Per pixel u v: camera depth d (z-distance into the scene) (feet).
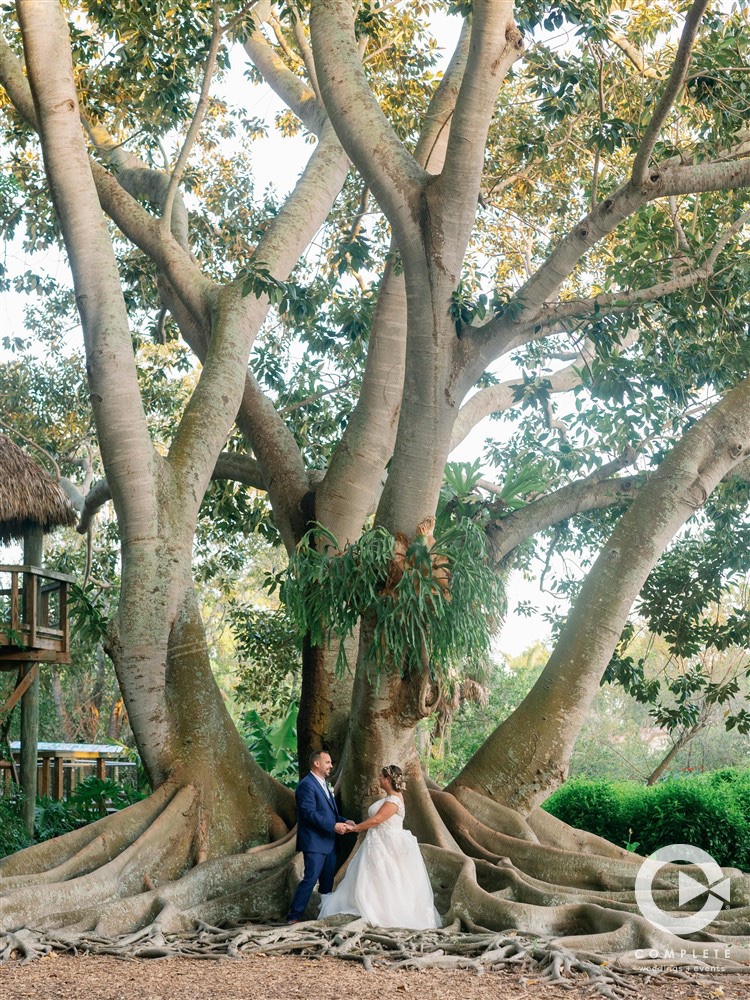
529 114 49.08
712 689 53.31
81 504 60.23
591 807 48.08
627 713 130.00
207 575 64.28
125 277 54.75
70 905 29.40
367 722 32.94
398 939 26.16
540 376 54.03
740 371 43.14
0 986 21.13
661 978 23.82
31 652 45.34
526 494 49.47
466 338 32.65
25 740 47.93
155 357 65.16
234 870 32.30
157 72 44.62
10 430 66.85
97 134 52.90
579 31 36.37
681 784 45.57
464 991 21.36
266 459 42.57
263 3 50.01
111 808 60.90
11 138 50.31
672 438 48.42
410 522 31.76
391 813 28.94
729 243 41.55
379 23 43.29
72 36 44.52
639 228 41.27
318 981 21.99
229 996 20.12
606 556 36.96
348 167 45.78
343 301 48.67
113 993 20.34
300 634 33.86
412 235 31.76
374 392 39.78
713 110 35.73
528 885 31.30
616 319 38.32
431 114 42.65
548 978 22.80
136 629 34.83
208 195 59.11
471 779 36.60
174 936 27.63
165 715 35.40
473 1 31.07
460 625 30.66
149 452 35.70
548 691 36.52
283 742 63.16
